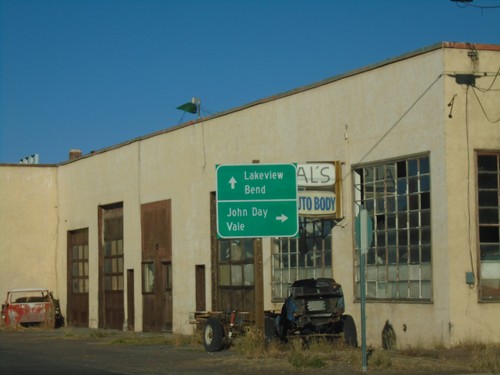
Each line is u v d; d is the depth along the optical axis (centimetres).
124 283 3491
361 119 2289
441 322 2012
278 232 1903
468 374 1563
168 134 3200
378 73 2241
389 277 2191
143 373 1720
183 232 3088
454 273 2005
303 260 2492
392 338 2155
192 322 2361
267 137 2642
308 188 2300
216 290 2914
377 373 1595
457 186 2027
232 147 2812
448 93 2039
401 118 2162
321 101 2428
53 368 1853
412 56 2136
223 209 1886
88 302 3800
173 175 3159
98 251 3716
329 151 2391
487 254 2047
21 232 4059
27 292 3806
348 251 2314
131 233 3450
